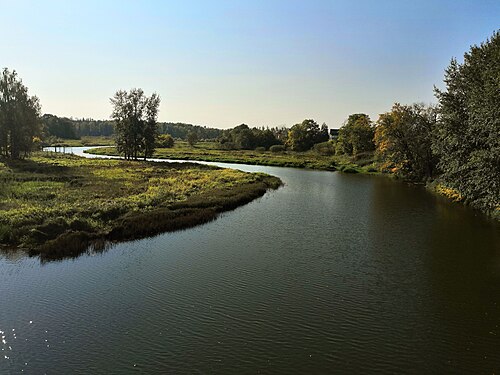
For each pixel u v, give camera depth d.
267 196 43.75
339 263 21.41
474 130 30.14
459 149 33.69
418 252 23.38
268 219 31.70
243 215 33.12
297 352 12.92
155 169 61.47
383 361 12.51
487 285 18.56
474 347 13.36
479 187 29.92
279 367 12.12
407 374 11.88
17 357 12.46
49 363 12.20
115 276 19.06
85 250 22.83
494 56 28.62
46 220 25.73
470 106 29.58
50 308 15.73
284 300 16.73
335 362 12.41
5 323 14.52
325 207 37.31
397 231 28.25
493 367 12.24
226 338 13.70
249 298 16.88
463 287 18.34
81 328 14.23
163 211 30.44
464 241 25.72
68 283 18.19
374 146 97.44
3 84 67.19
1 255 21.66
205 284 18.27
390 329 14.48
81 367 12.01
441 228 29.17
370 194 46.31
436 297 17.23
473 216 33.59
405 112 64.12
